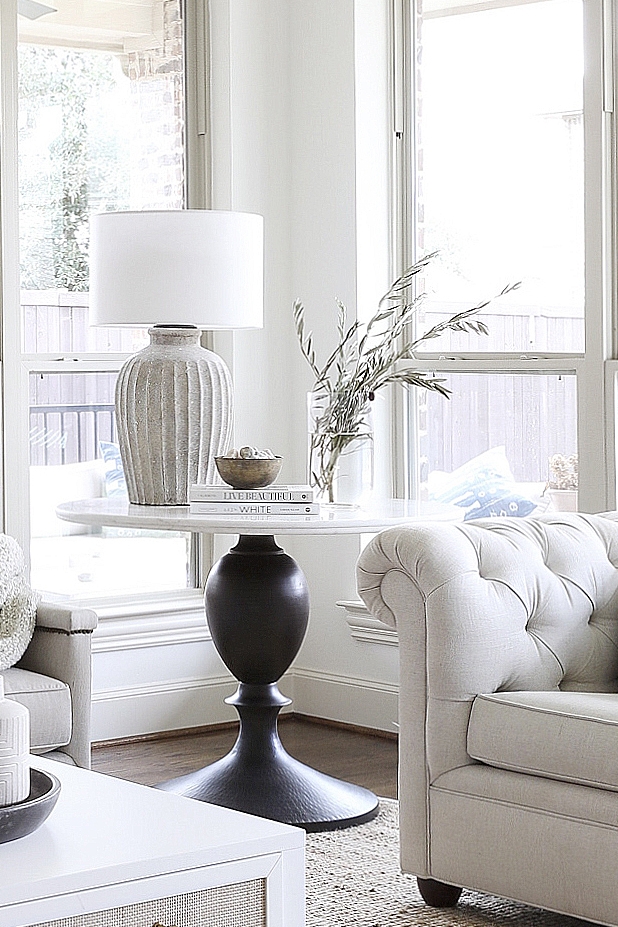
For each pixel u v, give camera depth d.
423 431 5.34
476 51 5.12
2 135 4.87
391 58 5.39
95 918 1.96
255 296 4.16
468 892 3.54
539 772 3.13
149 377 4.12
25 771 2.15
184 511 3.98
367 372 4.22
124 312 4.04
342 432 4.18
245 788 4.09
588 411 4.71
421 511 4.02
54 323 5.12
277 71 5.55
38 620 3.92
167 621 5.28
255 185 5.49
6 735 2.12
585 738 3.05
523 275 4.97
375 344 5.36
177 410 4.12
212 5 5.44
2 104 4.87
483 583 3.37
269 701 4.21
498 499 5.06
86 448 5.20
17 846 2.07
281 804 4.04
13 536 4.93
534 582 3.47
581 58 4.78
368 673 5.35
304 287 5.54
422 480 5.35
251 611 4.13
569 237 4.82
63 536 5.14
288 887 2.15
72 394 5.15
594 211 4.68
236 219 4.08
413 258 5.39
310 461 4.24
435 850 3.34
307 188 5.51
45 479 5.09
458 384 5.20
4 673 3.80
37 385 5.05
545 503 4.91
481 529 3.51
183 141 5.46
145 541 5.38
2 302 4.89
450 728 3.31
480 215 5.13
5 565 3.89
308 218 5.51
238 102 5.43
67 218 5.16
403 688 3.42
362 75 5.33
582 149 4.77
